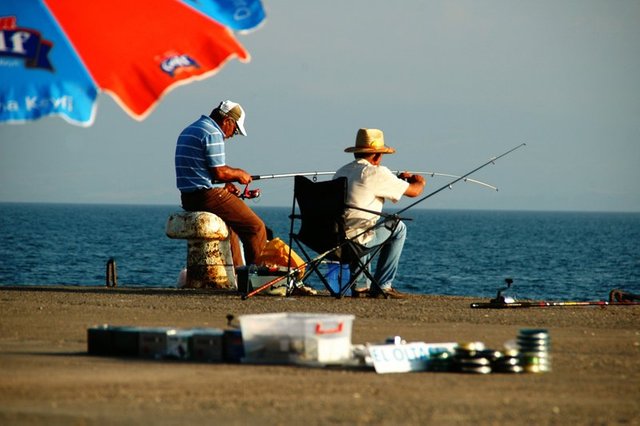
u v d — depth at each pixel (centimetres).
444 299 3578
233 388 1806
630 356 2241
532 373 2022
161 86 1975
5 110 1934
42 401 1681
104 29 2023
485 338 2484
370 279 3578
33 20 2014
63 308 3061
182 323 2703
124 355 2153
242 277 3675
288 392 1780
